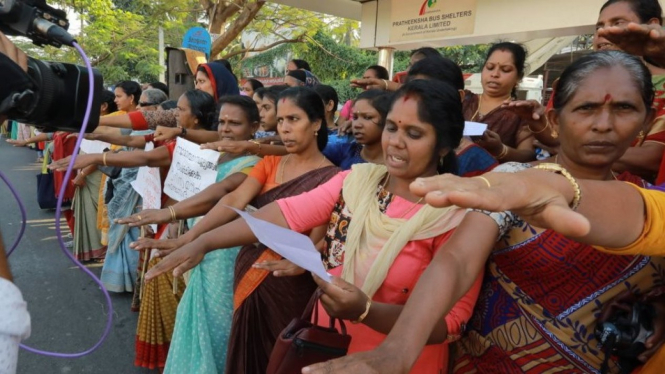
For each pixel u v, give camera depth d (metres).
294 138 2.10
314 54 13.59
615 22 1.83
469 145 2.06
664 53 1.23
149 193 3.05
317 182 2.06
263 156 2.38
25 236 5.56
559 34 5.18
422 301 0.91
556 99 1.13
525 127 2.51
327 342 1.21
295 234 1.20
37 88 0.92
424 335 0.86
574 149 1.10
